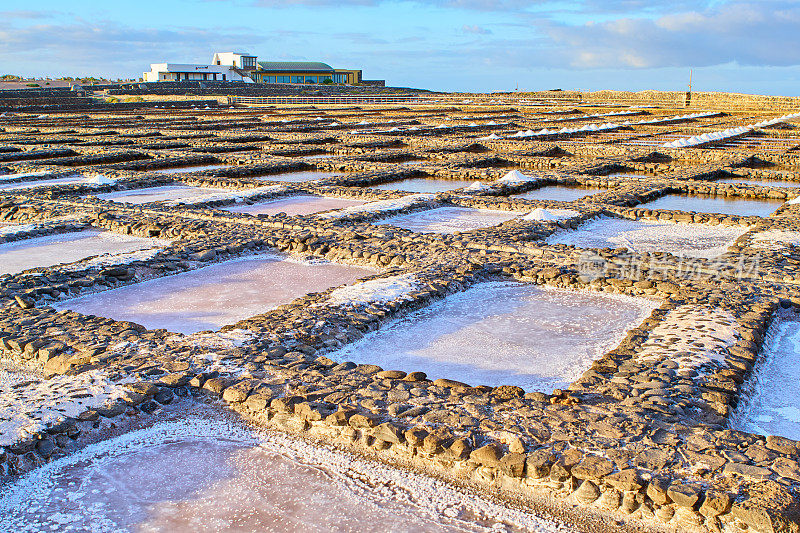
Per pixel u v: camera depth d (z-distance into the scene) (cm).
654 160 2398
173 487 440
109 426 502
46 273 914
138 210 1427
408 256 996
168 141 3039
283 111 6012
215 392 546
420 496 422
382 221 1339
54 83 10869
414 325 739
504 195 1692
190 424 514
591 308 789
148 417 522
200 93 8594
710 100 6619
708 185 1684
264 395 524
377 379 553
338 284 911
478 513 404
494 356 648
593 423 459
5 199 1602
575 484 402
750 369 572
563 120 4472
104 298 868
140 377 565
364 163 2228
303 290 887
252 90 9038
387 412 486
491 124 3922
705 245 1107
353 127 3903
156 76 10294
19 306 785
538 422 461
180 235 1216
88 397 525
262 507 418
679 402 497
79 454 478
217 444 490
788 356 632
